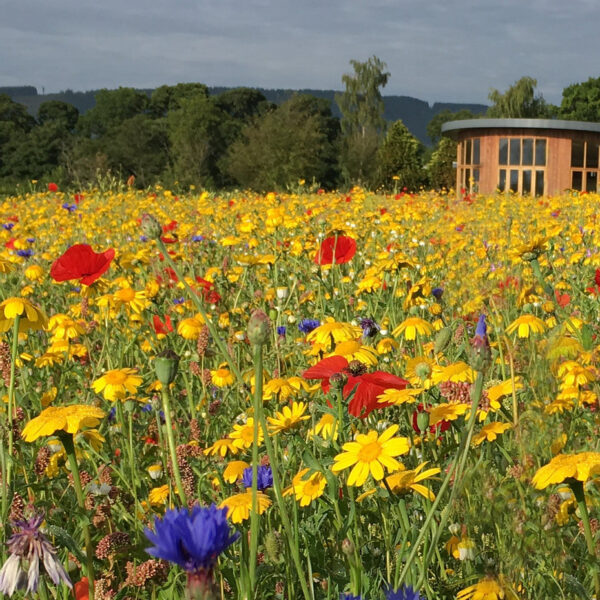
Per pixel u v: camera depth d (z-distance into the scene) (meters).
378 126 62.34
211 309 4.36
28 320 2.18
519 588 1.19
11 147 76.31
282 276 5.36
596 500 1.22
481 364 1.24
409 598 0.97
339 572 1.64
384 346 2.93
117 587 1.81
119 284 4.70
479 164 22.72
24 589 1.20
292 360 3.37
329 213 8.22
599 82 65.00
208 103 69.56
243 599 1.43
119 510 2.05
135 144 68.38
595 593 1.12
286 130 43.03
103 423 2.65
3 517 1.82
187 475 2.04
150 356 3.66
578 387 1.35
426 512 1.65
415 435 2.21
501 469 1.24
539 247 2.70
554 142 21.72
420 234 7.16
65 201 14.57
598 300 3.67
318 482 1.79
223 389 3.20
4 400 2.55
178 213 10.98
